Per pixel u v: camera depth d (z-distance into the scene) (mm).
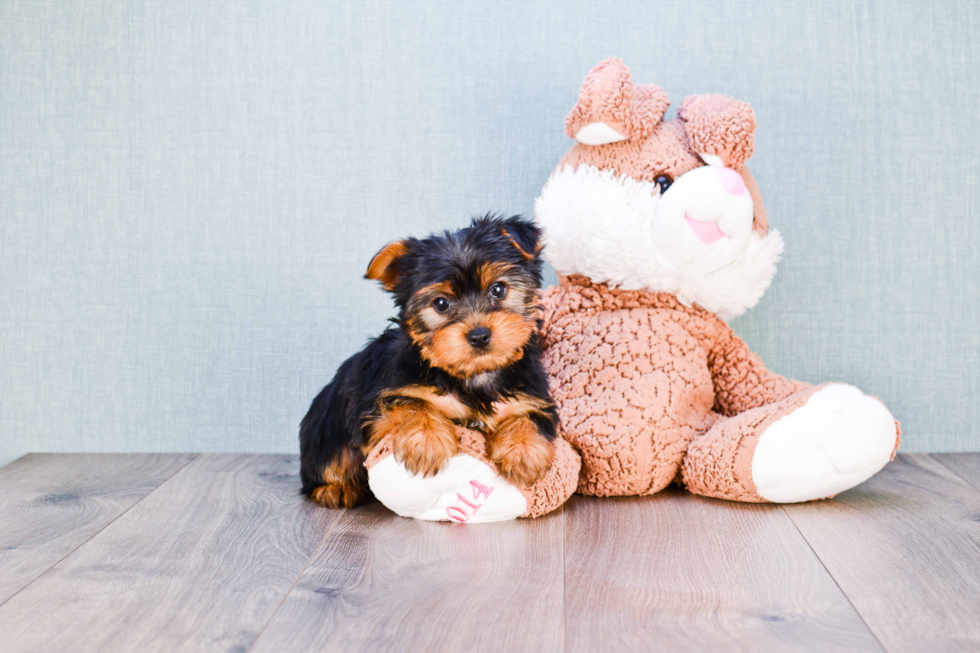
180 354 2625
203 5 2543
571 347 2160
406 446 1719
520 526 1817
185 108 2564
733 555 1623
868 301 2580
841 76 2529
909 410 2604
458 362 1652
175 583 1487
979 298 2576
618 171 2105
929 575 1518
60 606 1385
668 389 2053
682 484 2115
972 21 2523
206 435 2650
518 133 2568
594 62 2541
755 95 2537
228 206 2582
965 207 2559
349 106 2564
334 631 1287
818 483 1897
